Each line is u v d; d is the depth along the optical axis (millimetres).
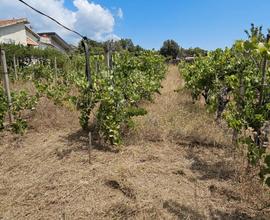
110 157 4176
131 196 3191
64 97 6305
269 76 3771
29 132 5277
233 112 3982
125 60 7355
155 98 8258
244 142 3332
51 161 4070
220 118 5730
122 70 6945
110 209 2957
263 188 3277
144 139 4883
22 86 9133
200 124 5535
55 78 9609
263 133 3654
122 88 5230
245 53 4148
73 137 4973
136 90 6527
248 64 4840
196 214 2920
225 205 3082
